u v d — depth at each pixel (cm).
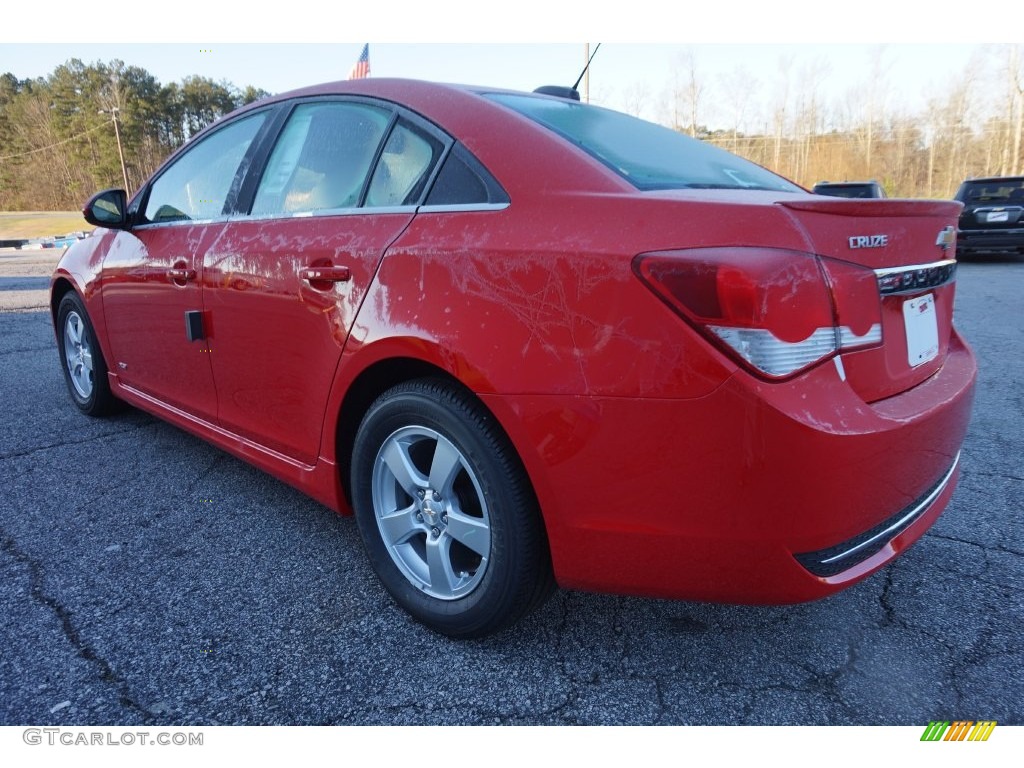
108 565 235
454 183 192
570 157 180
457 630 190
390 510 206
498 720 167
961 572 235
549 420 158
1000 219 1308
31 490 295
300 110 253
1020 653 192
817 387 144
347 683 179
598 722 167
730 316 138
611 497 155
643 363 146
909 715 169
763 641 198
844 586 155
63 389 458
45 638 194
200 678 179
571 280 156
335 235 212
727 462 142
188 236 276
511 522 172
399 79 230
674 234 149
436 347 174
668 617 209
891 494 158
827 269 147
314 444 226
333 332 205
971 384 197
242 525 266
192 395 287
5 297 991
